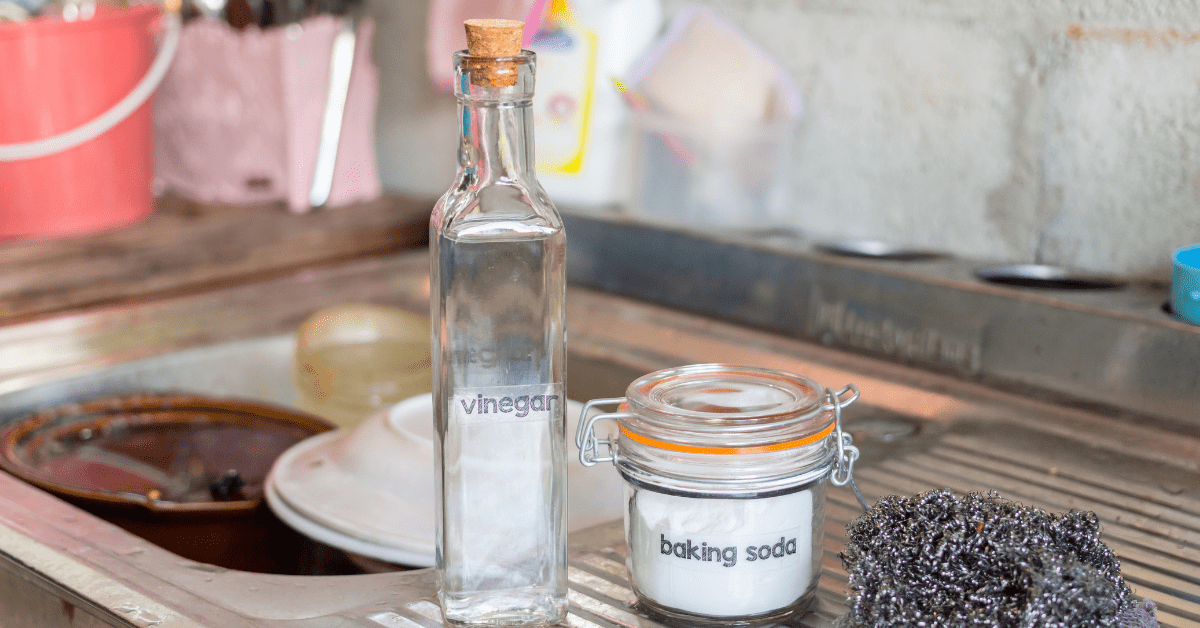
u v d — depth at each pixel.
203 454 0.91
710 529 0.49
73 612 0.57
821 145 1.09
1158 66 0.87
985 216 0.99
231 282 1.18
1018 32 0.94
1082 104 0.92
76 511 0.68
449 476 0.50
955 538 0.47
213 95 1.30
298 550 0.74
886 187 1.05
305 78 1.29
